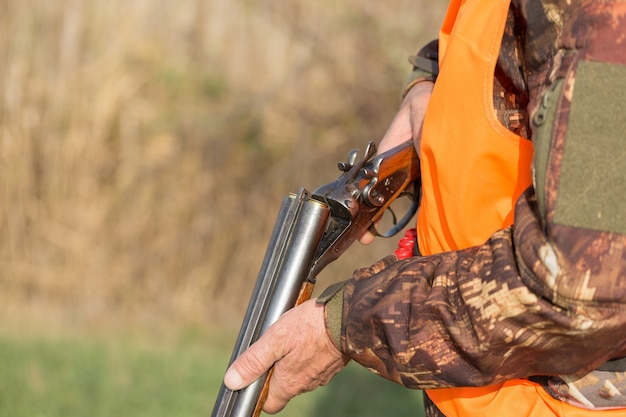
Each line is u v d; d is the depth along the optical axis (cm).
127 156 952
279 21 1009
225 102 984
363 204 216
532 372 170
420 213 208
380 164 219
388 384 624
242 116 977
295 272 201
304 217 203
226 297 966
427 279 171
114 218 948
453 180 185
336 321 182
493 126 179
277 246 203
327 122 1009
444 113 187
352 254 955
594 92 149
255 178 985
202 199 966
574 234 148
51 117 939
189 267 962
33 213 934
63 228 938
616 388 172
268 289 201
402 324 169
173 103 969
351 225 213
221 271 969
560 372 165
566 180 149
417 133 231
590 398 173
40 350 647
